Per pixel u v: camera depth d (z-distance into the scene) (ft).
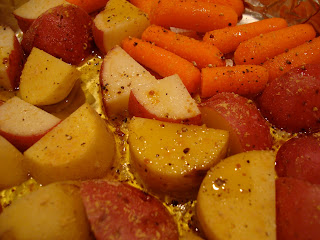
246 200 0.37
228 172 0.39
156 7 0.57
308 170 0.41
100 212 0.35
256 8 0.63
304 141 0.43
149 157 0.41
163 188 0.42
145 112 0.46
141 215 0.36
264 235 0.35
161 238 0.36
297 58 0.51
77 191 0.39
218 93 0.49
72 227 0.36
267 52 0.53
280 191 0.38
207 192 0.38
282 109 0.47
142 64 0.55
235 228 0.36
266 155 0.40
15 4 0.64
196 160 0.40
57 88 0.49
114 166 0.47
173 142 0.42
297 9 0.58
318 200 0.35
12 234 0.35
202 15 0.56
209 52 0.52
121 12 0.56
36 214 0.36
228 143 0.43
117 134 0.50
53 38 0.53
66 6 0.55
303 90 0.45
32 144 0.46
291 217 0.35
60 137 0.43
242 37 0.55
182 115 0.45
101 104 0.53
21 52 0.56
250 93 0.51
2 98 0.53
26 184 0.45
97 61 0.58
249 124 0.44
